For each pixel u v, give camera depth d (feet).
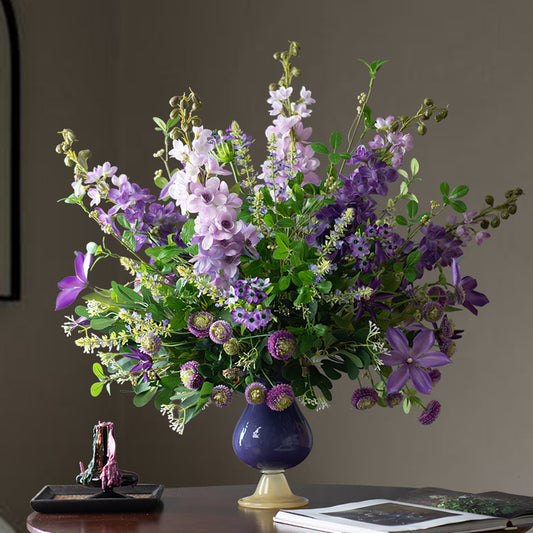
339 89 9.60
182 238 4.38
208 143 4.67
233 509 4.95
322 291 4.33
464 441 8.67
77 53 10.00
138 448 10.34
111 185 10.38
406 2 9.32
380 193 4.60
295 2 9.95
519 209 8.61
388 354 4.56
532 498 4.93
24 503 8.74
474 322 8.73
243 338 4.46
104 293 4.91
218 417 10.01
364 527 4.03
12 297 8.57
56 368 9.30
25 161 9.03
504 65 8.79
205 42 10.46
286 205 4.56
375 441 9.07
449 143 8.98
